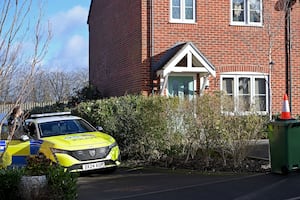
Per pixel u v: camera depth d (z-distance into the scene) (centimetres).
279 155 1022
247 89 1827
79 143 1111
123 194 901
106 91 2138
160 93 1680
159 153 1282
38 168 767
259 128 1135
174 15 1761
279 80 1862
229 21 1814
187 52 1655
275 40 1867
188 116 1201
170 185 971
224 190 892
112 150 1147
